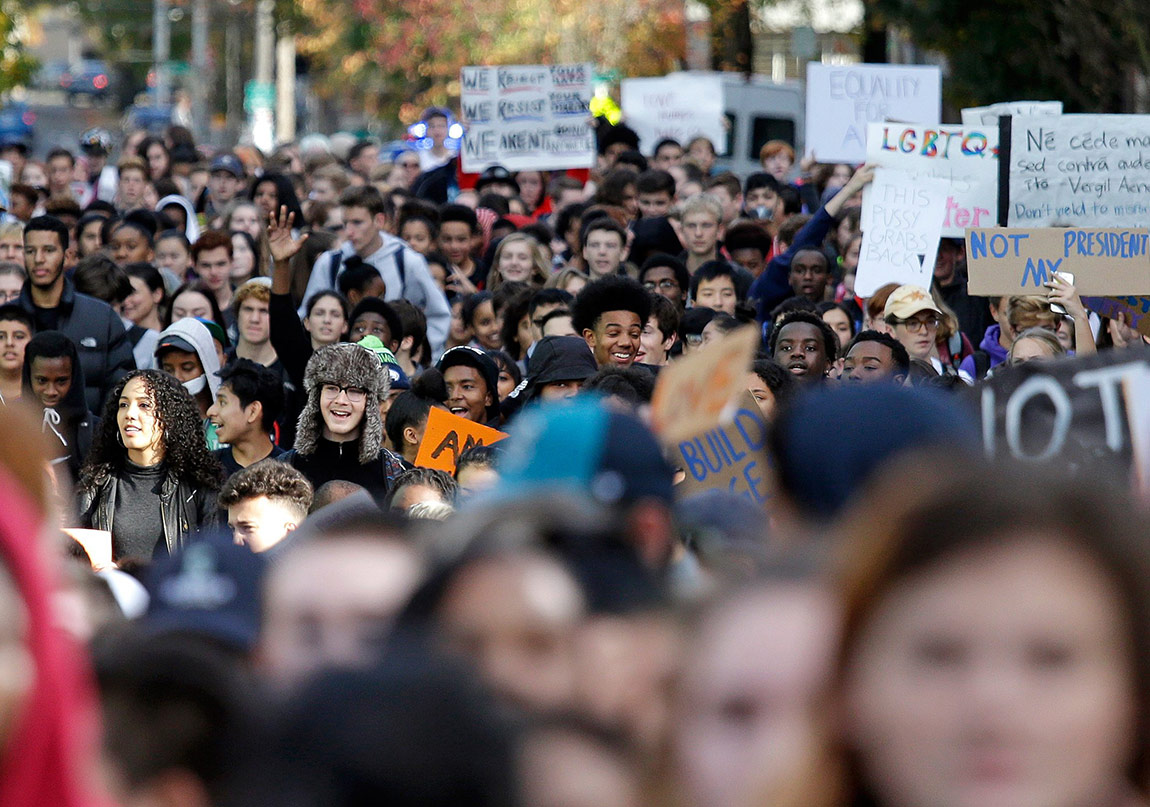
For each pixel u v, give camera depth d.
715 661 5.59
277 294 30.16
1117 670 4.62
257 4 163.00
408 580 7.07
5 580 5.51
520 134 53.69
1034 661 4.63
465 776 4.35
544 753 5.00
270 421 25.73
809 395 7.47
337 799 4.31
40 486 6.94
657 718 5.66
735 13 89.50
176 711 6.50
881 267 33.00
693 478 14.09
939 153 33.25
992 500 4.64
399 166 65.19
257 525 17.98
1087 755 4.64
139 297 34.62
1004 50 53.91
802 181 58.69
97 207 49.81
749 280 37.94
